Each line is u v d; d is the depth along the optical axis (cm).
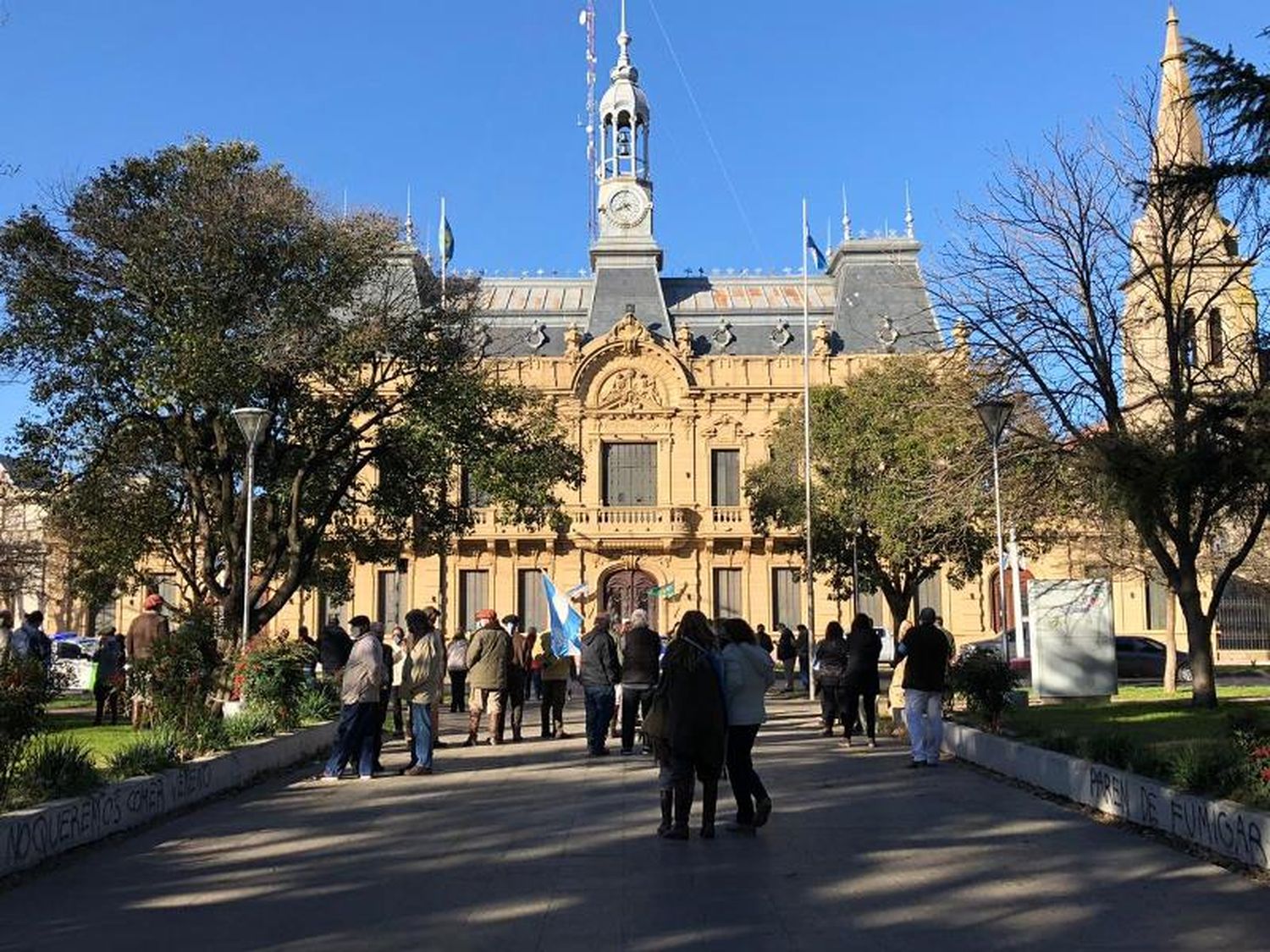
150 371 2322
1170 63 2567
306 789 1530
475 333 2908
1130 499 1772
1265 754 1055
